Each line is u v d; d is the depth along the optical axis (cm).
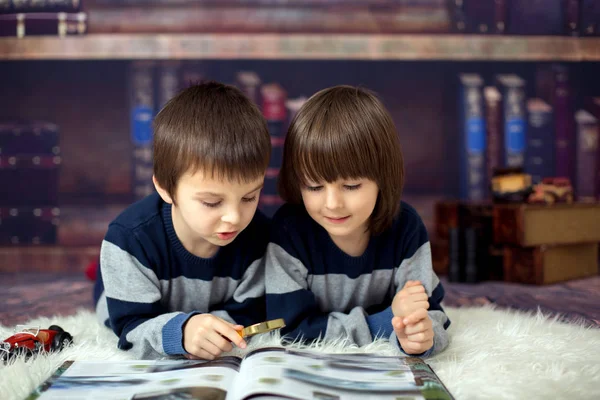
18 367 89
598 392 82
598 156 269
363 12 273
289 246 114
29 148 269
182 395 74
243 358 95
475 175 269
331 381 79
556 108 271
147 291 107
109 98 278
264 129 97
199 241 109
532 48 271
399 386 78
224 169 90
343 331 108
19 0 268
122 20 269
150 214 110
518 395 81
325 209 101
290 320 110
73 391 78
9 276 247
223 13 271
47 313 162
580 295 185
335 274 116
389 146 102
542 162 270
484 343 108
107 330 124
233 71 277
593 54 272
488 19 272
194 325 95
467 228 218
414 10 273
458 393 81
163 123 98
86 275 234
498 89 272
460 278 217
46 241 269
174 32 270
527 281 210
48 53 269
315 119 99
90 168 278
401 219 115
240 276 117
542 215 208
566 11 271
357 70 281
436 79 279
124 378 84
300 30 273
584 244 224
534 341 108
